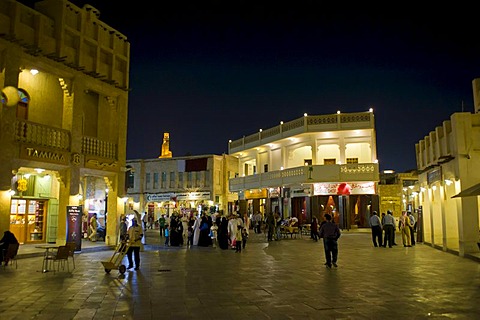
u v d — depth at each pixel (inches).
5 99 664.4
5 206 655.1
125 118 935.7
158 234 1385.3
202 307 327.6
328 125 1408.7
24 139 698.8
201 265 590.6
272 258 673.0
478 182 656.4
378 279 453.1
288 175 1496.1
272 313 307.4
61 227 789.9
